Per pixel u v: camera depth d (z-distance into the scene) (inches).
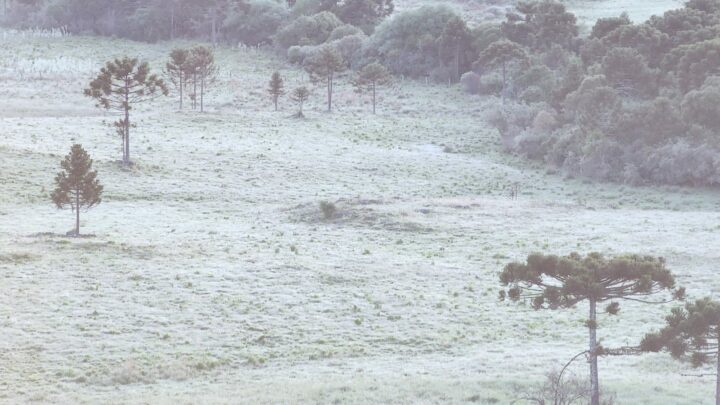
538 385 2714.1
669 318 2357.3
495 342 3481.8
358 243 5108.3
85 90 6697.8
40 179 6215.6
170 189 6368.1
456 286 4286.4
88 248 4589.1
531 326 3688.5
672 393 2650.1
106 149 7249.0
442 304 3964.1
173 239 4965.6
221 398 2615.7
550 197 6820.9
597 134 7687.0
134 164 6791.3
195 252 4667.8
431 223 5610.2
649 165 7278.5
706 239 5216.5
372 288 4183.1
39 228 5093.5
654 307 3964.1
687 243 5108.3
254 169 7101.4
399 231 5442.9
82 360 3132.4
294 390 2696.9
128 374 2952.8
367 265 4569.4
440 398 2588.6
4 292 3836.1
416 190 6835.6
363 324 3673.7
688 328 2284.7
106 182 6343.5
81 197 5044.3
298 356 3262.8
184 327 3548.2
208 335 3469.5
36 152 6801.2
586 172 7460.6
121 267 4306.1
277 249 4803.2
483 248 5059.1
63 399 2667.3
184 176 6737.2
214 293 3983.8
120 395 2723.9
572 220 5851.4
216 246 4835.1
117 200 6013.8
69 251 4515.3
